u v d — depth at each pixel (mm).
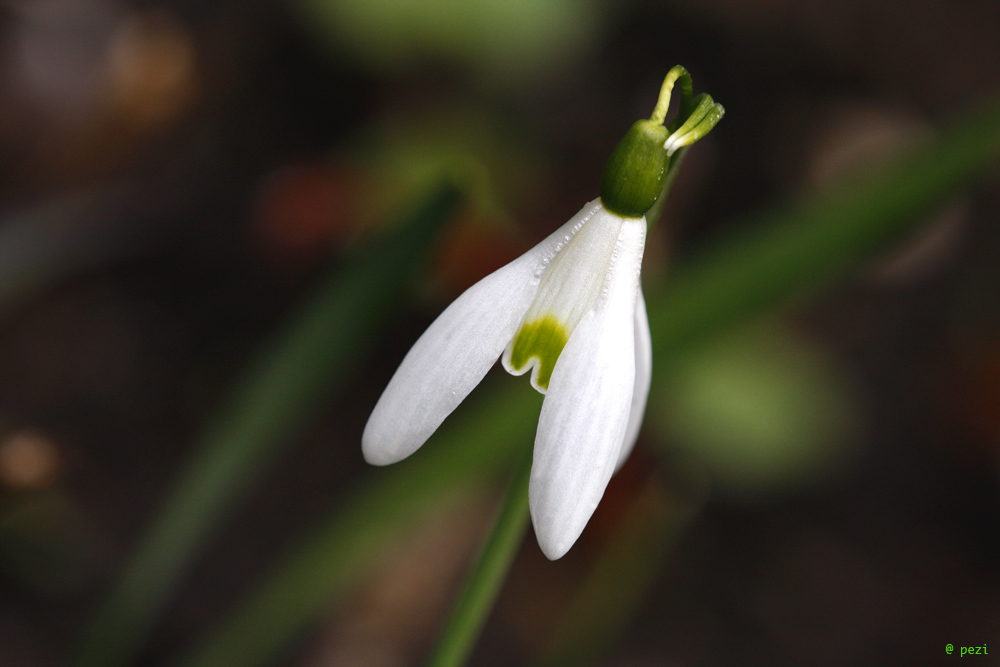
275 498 509
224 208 597
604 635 400
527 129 636
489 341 216
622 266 216
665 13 731
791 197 665
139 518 481
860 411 607
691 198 660
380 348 555
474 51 598
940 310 646
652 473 506
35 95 611
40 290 541
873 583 556
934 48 740
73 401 514
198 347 547
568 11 626
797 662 522
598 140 656
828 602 546
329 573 292
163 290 564
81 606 448
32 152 596
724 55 728
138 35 644
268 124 634
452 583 496
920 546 573
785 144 692
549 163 633
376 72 630
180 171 611
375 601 489
